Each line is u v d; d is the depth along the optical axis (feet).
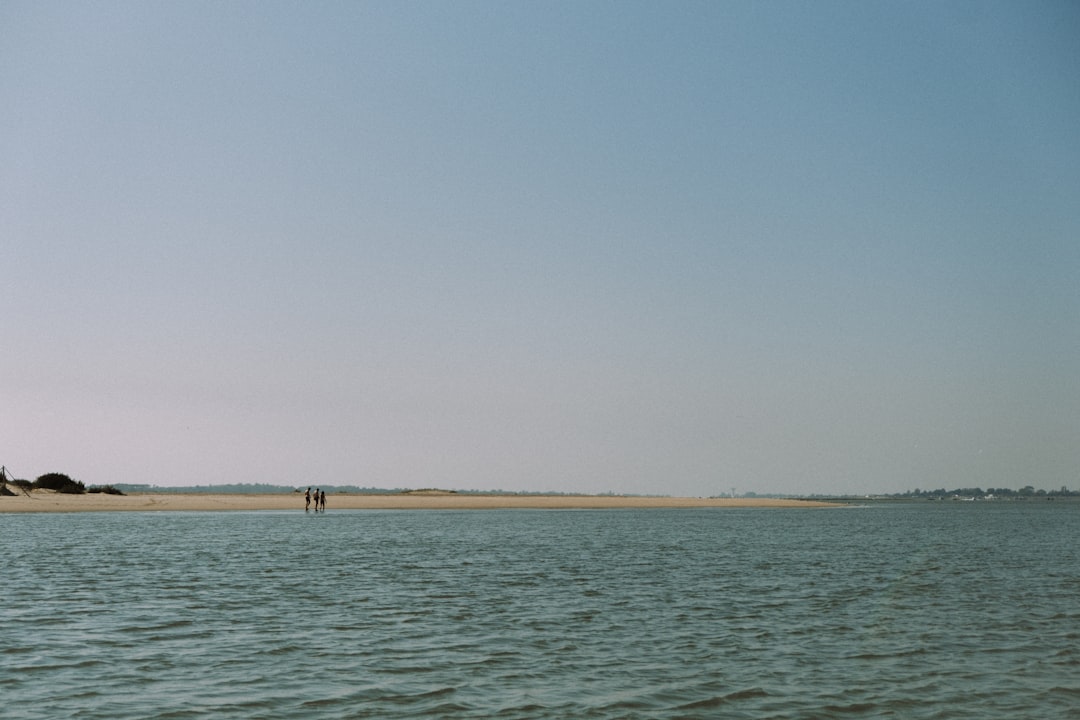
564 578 119.55
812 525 305.53
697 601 98.78
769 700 55.62
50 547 159.63
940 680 61.77
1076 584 120.78
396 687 56.90
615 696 55.67
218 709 51.24
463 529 243.19
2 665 61.41
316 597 97.96
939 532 268.62
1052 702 56.44
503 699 54.44
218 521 265.13
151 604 91.30
